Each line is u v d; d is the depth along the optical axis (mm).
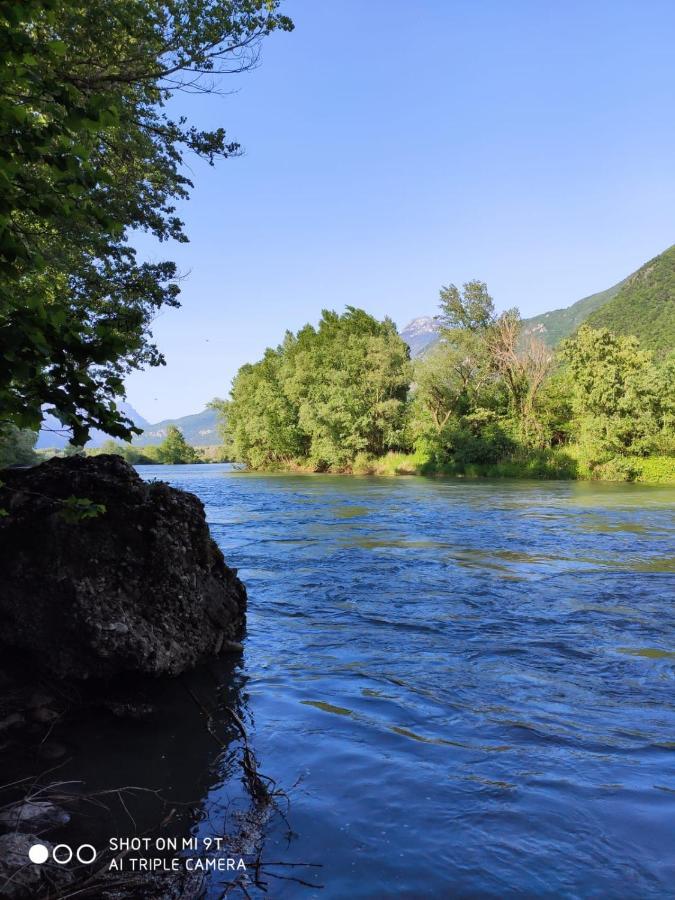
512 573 10945
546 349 52625
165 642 5879
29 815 3473
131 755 4328
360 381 61188
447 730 4746
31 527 5633
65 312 3133
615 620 7922
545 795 3746
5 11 3043
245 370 85938
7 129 3080
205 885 2910
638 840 3268
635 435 43875
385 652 6730
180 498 6855
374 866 3053
